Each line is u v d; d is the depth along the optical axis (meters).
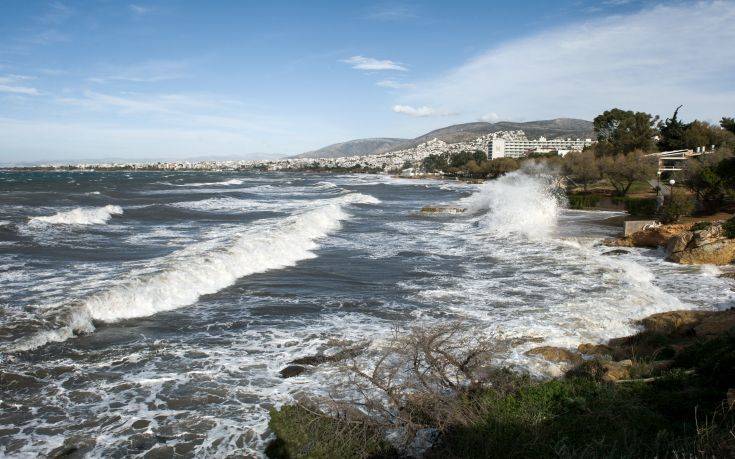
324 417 7.36
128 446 7.11
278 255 21.16
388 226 34.97
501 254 23.25
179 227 30.23
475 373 8.99
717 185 32.66
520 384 8.39
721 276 18.47
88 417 7.90
